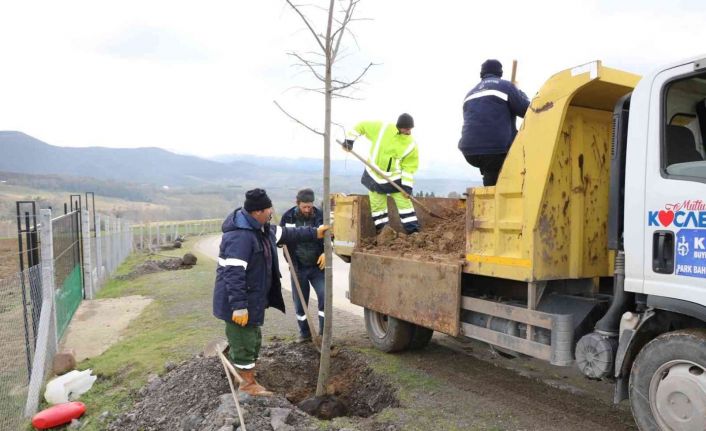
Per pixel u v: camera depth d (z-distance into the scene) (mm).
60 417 5242
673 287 3484
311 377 5996
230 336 5000
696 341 3279
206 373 5383
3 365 5754
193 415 4609
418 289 5555
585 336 4004
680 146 3662
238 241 4840
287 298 10586
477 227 4973
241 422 4148
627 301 3895
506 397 5047
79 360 7273
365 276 6445
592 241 4734
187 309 9797
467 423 4457
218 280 4992
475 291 5289
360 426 4465
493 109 5441
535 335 4465
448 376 5637
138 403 5426
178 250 26109
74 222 11078
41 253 7117
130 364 6574
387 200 7352
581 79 4086
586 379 5574
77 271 11164
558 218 4523
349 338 7242
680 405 3357
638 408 3592
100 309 10789
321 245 6852
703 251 3318
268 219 5121
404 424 4453
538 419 4539
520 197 4562
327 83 4688
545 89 4348
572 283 4781
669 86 3613
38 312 6816
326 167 4883
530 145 4453
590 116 4676
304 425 4371
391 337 6234
